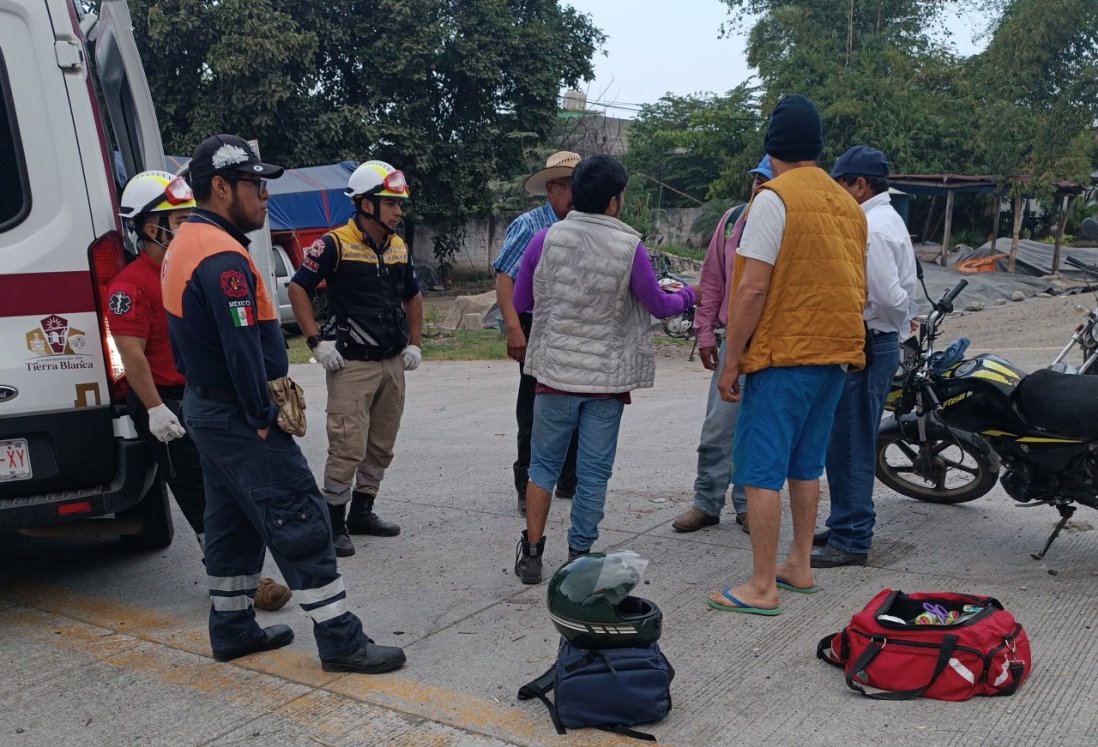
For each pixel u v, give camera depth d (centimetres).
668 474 657
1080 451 436
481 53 2533
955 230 3183
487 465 702
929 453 540
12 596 452
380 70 2450
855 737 296
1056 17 2236
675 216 3375
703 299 496
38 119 400
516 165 2802
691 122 3684
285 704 330
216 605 365
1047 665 342
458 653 369
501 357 1424
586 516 433
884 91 2970
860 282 394
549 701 314
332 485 486
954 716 307
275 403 331
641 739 299
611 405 431
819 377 389
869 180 454
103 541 540
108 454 418
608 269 415
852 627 338
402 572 467
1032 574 438
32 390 402
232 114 2291
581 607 304
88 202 409
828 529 487
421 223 2791
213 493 356
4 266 395
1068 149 2225
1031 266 2305
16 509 396
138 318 399
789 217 375
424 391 1106
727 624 387
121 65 534
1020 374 471
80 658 376
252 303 324
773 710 316
